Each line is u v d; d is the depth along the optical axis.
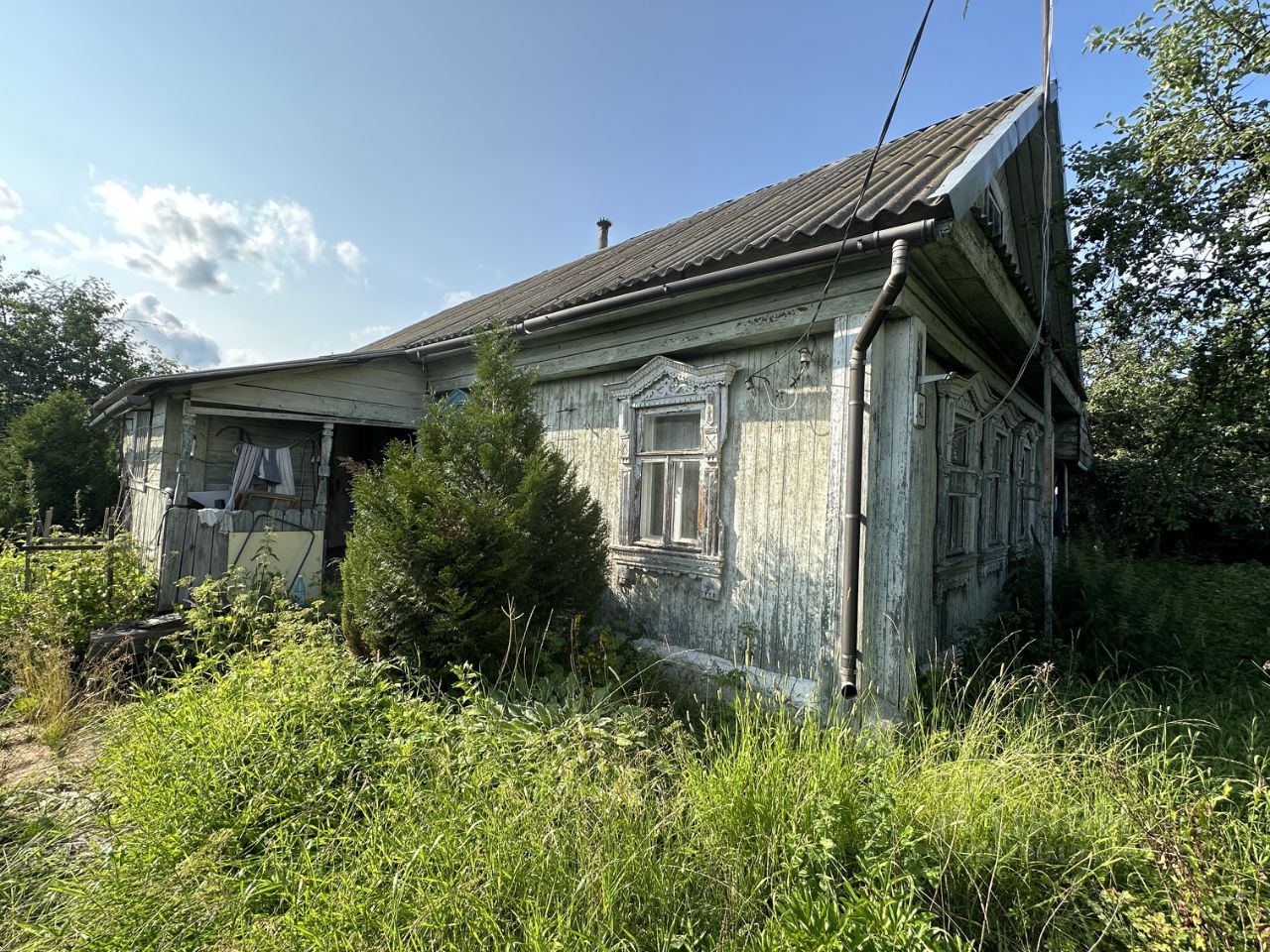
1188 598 5.36
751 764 2.36
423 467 3.88
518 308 7.32
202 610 4.34
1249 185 5.29
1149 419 11.33
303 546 6.05
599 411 5.50
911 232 3.03
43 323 17.89
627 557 5.06
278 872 2.07
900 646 3.41
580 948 1.66
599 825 2.07
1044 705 2.91
